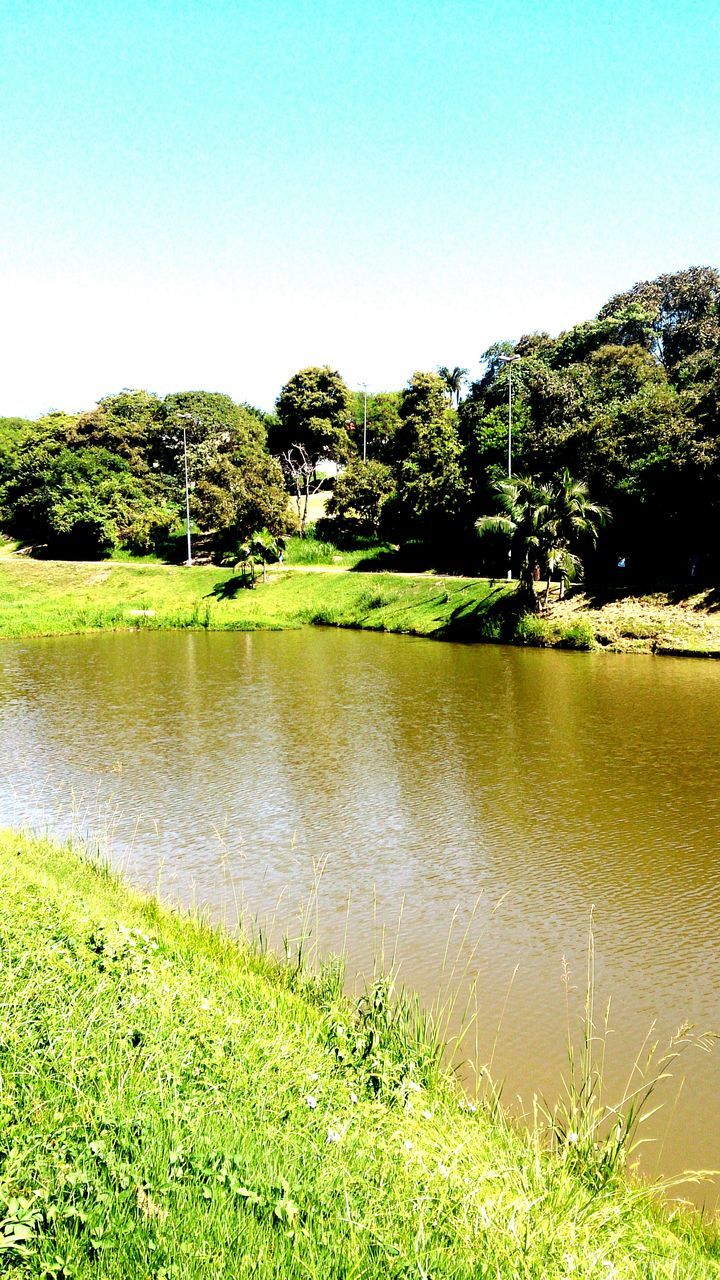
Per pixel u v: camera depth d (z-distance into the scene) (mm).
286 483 86250
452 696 30562
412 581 54312
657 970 11688
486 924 13156
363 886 14703
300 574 61500
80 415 96000
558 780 20234
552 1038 10047
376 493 69625
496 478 55500
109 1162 5414
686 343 67438
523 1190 6246
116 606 60438
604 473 49500
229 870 15500
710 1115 8703
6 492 86312
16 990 7621
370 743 24359
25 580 68188
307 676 35500
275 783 20828
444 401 81375
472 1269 5090
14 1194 4984
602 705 28234
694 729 24625
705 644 37594
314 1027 8555
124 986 8289
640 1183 7461
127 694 32719
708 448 42031
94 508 74812
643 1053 9781
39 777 21859
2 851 13938
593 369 59781
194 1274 4641
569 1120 7863
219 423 92875
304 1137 6238
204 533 76625
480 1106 8258
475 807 18594
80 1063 6562
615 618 41375
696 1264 5992
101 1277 4520
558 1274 5242
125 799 19891
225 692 32625
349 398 97625
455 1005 10781
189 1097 6449
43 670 38719
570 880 14711
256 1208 5293
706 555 45406
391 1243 5180
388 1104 7316
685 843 16141
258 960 10812
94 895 12531
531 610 44500
